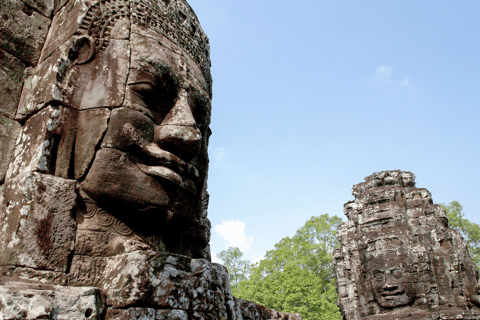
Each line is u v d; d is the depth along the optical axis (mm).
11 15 3551
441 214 15133
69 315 2289
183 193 3451
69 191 2867
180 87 3666
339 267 18031
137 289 2605
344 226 17938
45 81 3197
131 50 3424
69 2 3658
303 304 23234
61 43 3357
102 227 3025
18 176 2826
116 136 3051
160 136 3277
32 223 2607
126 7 3637
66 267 2697
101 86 3238
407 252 14258
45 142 2896
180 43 4051
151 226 3275
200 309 2984
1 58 3404
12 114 3322
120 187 2982
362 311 14812
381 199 16250
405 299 13492
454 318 12672
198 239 4238
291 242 31609
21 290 2184
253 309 4516
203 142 4164
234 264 28375
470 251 26734
